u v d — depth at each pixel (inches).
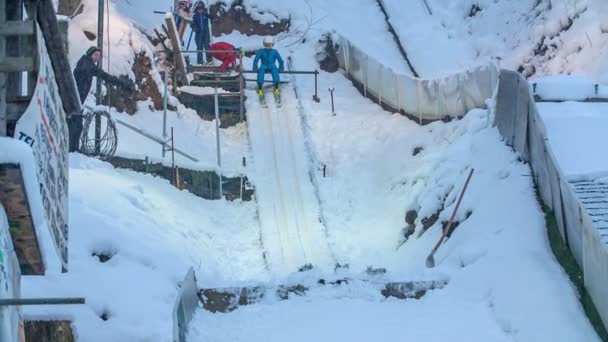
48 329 528.4
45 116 340.5
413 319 581.3
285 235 808.3
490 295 599.2
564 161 684.1
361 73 1070.4
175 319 507.5
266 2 1237.1
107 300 552.4
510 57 1126.4
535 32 1101.7
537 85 760.3
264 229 816.9
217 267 716.0
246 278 737.6
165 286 583.8
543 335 543.8
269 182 895.1
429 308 595.5
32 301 294.4
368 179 905.5
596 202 629.9
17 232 327.3
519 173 713.0
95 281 564.1
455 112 903.1
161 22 1136.8
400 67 1193.4
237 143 992.2
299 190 882.8
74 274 565.0
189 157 869.8
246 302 609.3
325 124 1003.9
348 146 960.9
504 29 1198.9
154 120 970.1
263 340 558.6
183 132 976.9
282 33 1216.8
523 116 726.5
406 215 796.6
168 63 1056.2
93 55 758.5
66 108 397.4
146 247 616.1
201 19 1103.6
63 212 374.3
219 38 1220.5
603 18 990.4
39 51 331.3
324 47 1139.3
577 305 562.9
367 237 812.6
